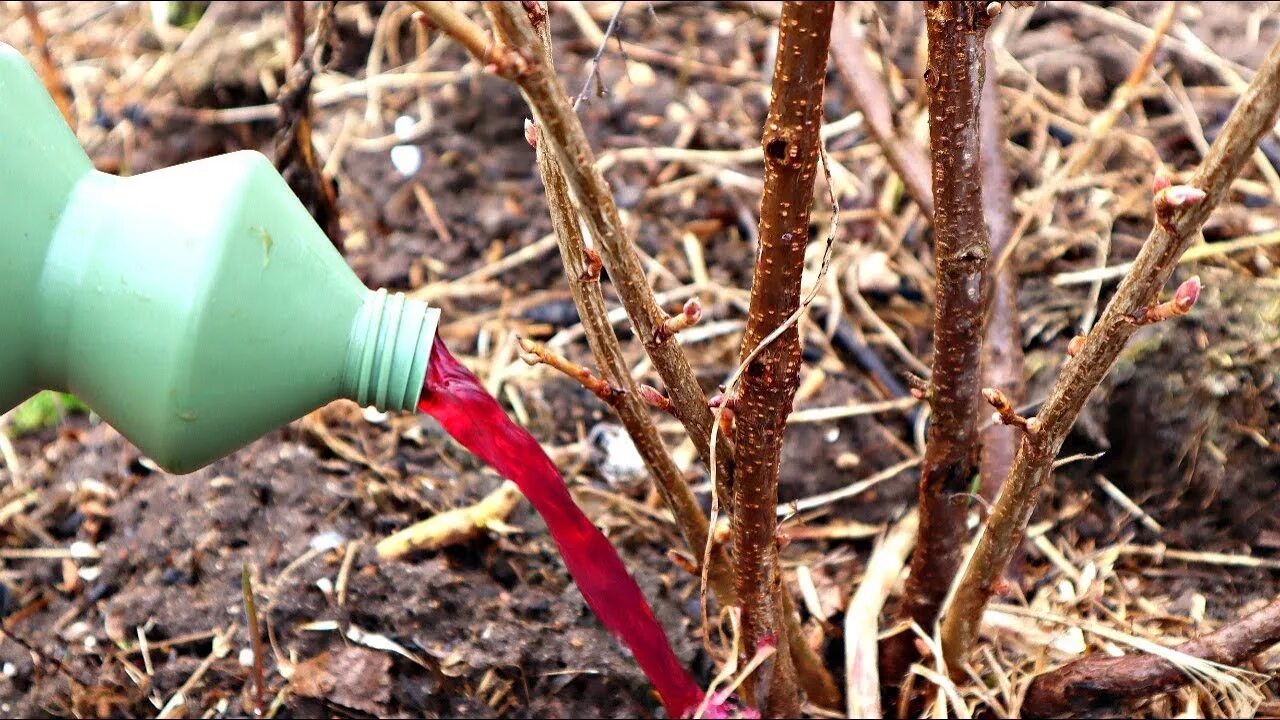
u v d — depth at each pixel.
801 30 0.57
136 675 0.78
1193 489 0.82
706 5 1.13
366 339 0.67
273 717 0.77
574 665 0.78
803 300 0.63
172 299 0.64
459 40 0.57
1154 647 0.71
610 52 1.08
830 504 0.84
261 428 0.67
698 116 1.03
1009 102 0.98
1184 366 0.82
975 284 0.66
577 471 0.86
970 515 0.80
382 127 1.03
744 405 0.64
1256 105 0.57
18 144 0.65
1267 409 0.82
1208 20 1.02
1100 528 0.83
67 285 0.65
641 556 0.82
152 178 0.66
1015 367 0.81
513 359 0.91
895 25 1.06
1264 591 0.80
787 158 0.59
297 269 0.66
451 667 0.78
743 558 0.67
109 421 0.67
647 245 0.96
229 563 0.81
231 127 1.00
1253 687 0.69
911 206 0.96
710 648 0.69
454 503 0.83
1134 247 0.90
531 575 0.81
